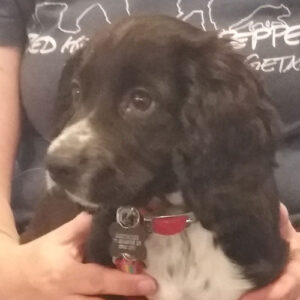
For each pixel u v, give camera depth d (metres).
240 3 0.71
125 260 0.58
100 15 0.73
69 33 0.73
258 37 0.71
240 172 0.56
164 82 0.55
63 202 0.68
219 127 0.56
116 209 0.58
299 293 0.62
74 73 0.61
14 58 0.78
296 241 0.64
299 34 0.71
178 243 0.58
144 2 0.72
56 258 0.59
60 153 0.54
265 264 0.59
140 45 0.55
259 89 0.58
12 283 0.61
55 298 0.59
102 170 0.54
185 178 0.56
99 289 0.58
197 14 0.72
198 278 0.59
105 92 0.55
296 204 0.71
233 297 0.59
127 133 0.55
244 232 0.57
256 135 0.57
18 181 0.77
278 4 0.72
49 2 0.75
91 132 0.55
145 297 0.60
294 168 0.71
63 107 0.62
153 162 0.55
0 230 0.68
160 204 0.58
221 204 0.56
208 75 0.56
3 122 0.76
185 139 0.55
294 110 0.72
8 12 0.77
